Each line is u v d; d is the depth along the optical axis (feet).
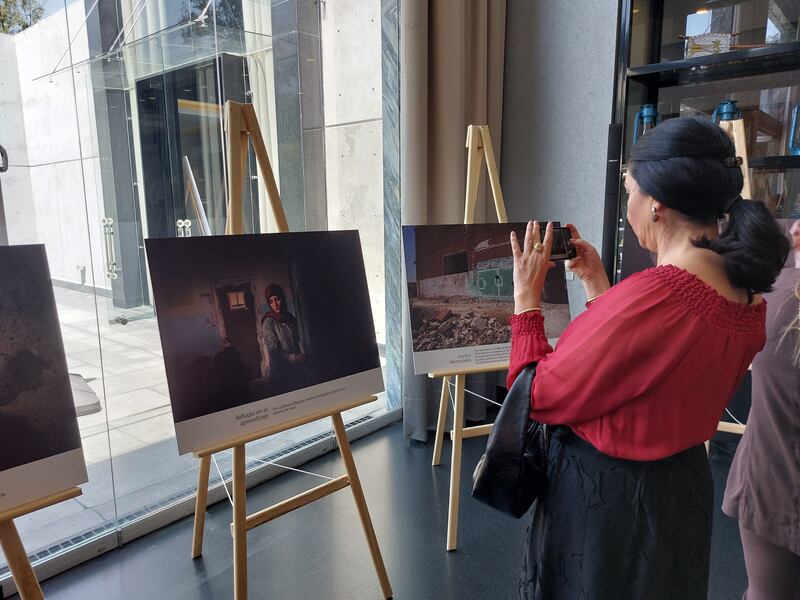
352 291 5.73
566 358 3.23
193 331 4.58
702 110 9.14
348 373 5.56
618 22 8.73
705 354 3.02
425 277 6.64
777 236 2.97
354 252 5.83
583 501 3.41
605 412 3.16
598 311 3.21
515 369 3.62
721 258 3.09
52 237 6.68
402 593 6.16
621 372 3.03
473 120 10.03
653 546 3.28
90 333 7.23
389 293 10.77
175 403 4.41
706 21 8.80
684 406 3.14
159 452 8.23
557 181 10.47
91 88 6.93
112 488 7.55
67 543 6.84
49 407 3.78
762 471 4.04
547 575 3.65
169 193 7.98
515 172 10.95
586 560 3.40
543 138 10.52
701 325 2.99
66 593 6.21
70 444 3.85
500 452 3.59
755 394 4.12
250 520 5.03
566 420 3.29
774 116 8.58
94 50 6.90
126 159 7.43
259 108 9.19
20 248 3.73
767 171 8.55
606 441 3.23
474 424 10.77
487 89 10.34
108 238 7.30
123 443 7.80
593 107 9.88
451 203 9.66
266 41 9.12
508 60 10.72
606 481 3.32
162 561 6.79
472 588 6.23
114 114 7.24
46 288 3.82
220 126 8.64
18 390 3.66
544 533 3.69
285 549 6.98
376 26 10.62
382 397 11.46
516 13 10.50
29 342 3.72
